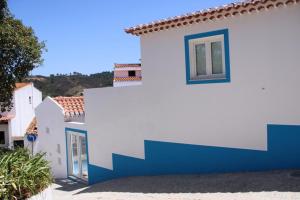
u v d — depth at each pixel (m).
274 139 10.48
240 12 10.66
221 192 9.33
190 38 11.95
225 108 11.34
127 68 44.66
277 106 10.39
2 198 7.56
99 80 63.22
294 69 10.09
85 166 17.30
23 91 32.44
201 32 11.69
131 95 13.80
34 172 8.59
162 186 11.12
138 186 11.81
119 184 12.77
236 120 11.14
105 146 14.99
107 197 10.93
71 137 17.94
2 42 14.33
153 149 13.21
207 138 11.80
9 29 14.35
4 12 14.74
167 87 12.67
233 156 11.25
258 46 10.62
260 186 9.20
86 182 16.58
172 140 12.66
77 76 63.97
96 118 15.32
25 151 10.29
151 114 13.20
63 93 58.16
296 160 10.16
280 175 9.75
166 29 12.47
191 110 12.11
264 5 10.14
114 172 14.69
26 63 15.16
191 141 12.18
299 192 8.31
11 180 7.82
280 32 10.23
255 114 10.78
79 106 19.38
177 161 12.58
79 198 11.63
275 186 8.98
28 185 8.12
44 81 61.19
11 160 8.59
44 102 19.53
